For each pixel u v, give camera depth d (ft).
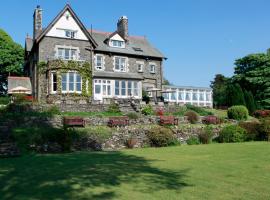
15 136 64.80
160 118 92.43
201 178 37.88
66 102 104.47
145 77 149.89
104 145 71.15
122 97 137.08
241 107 112.78
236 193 31.71
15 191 32.50
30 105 94.43
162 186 34.22
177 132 80.23
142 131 76.18
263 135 84.02
